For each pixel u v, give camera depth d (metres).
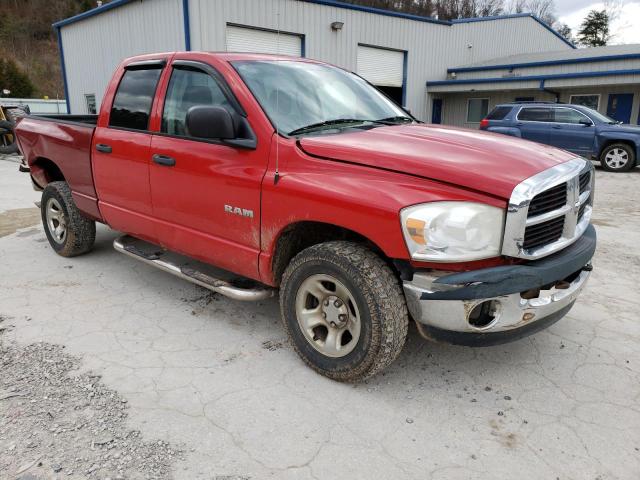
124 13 17.98
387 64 21.81
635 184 11.39
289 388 3.04
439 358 3.42
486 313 2.73
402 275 2.73
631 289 4.66
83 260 5.32
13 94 39.19
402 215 2.58
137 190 4.11
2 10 55.97
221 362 3.33
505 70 22.41
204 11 15.56
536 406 2.91
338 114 3.63
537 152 3.04
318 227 3.17
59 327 3.79
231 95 3.40
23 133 5.44
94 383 3.05
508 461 2.47
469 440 2.62
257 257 3.30
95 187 4.60
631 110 19.81
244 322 3.92
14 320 3.90
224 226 3.46
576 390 3.07
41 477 2.31
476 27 25.28
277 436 2.62
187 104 3.71
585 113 14.08
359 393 3.01
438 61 23.86
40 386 3.01
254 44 16.97
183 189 3.68
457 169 2.66
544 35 29.97
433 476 2.37
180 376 3.15
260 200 3.17
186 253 3.91
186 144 3.63
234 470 2.38
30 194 9.23
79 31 21.03
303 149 3.05
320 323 3.12
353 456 2.49
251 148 3.22
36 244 5.93
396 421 2.76
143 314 4.04
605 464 2.46
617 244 6.20
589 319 4.03
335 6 18.80
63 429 2.64
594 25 64.94
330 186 2.84
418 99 23.55
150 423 2.70
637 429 2.72
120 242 4.69
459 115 24.70
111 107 4.38
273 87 3.49
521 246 2.61
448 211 2.55
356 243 2.95
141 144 3.97
